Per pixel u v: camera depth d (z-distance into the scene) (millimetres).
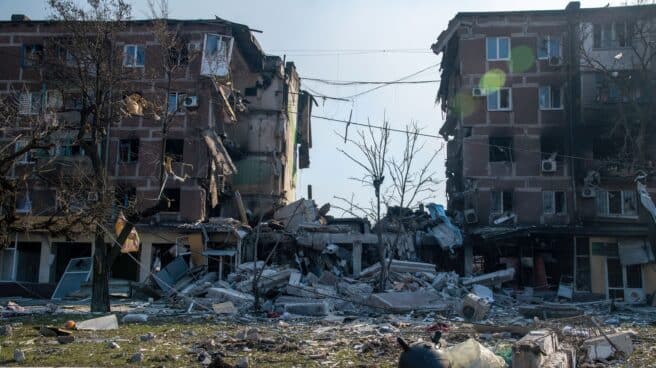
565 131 38469
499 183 38438
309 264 35938
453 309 24984
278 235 36500
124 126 38312
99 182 23578
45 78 32562
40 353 13289
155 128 38219
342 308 26484
